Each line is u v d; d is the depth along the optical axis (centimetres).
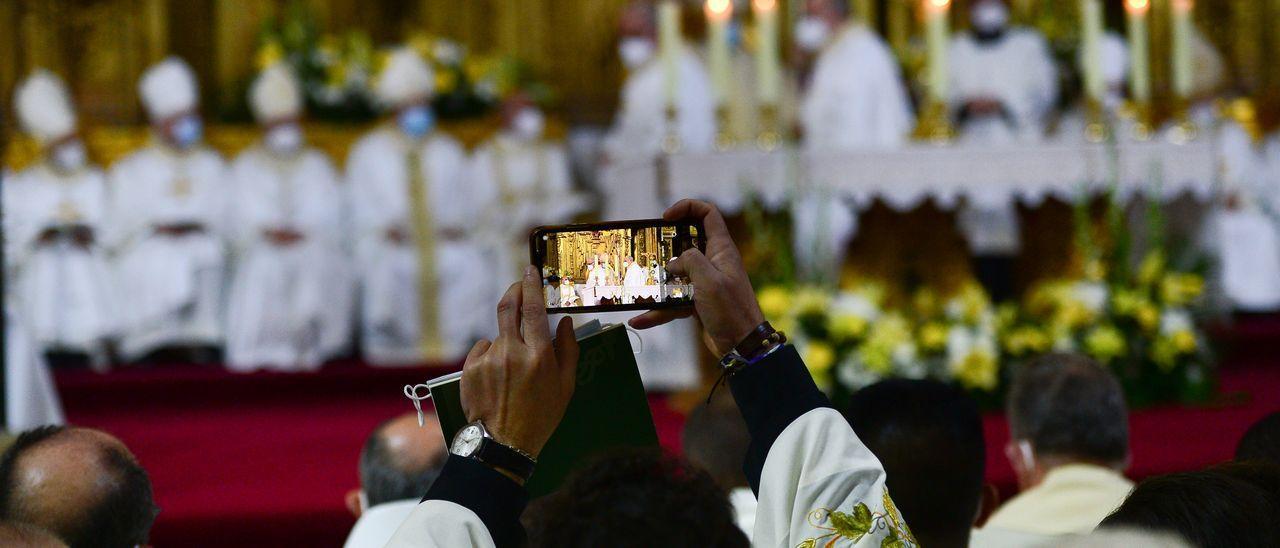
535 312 158
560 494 145
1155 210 631
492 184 1022
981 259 721
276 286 953
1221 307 671
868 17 1063
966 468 222
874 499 158
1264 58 1146
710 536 137
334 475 525
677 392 702
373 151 996
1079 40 844
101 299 942
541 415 155
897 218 677
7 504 208
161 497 486
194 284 949
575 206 1037
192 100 967
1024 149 633
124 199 957
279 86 975
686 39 843
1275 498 147
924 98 886
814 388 164
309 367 923
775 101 654
